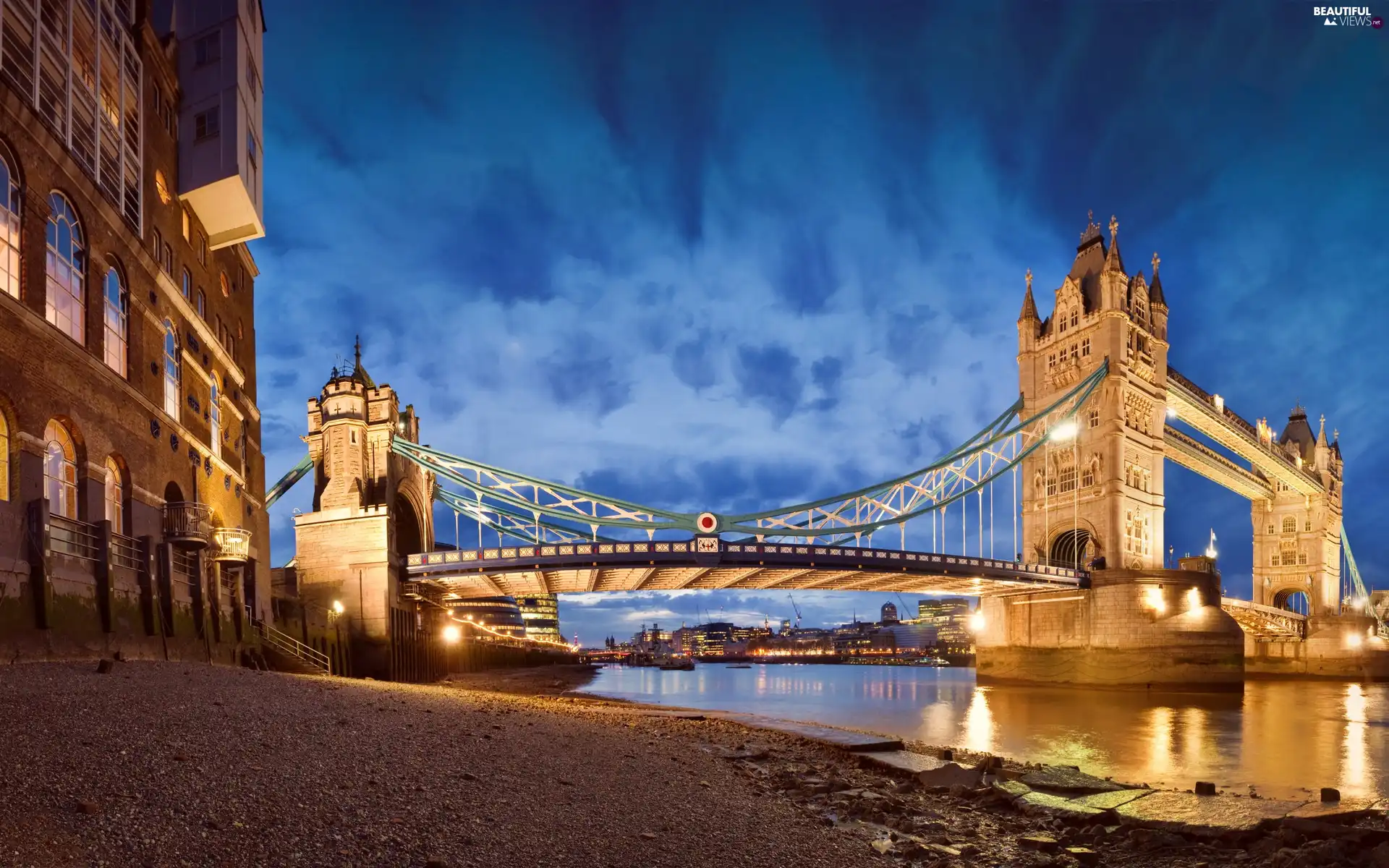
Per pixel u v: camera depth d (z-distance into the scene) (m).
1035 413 115.19
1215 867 12.08
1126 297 109.31
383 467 72.50
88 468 24.94
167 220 34.75
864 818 14.62
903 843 12.72
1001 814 15.68
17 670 17.22
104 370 26.22
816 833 12.71
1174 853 12.75
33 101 23.09
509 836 9.88
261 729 13.43
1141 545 105.00
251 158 38.34
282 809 9.30
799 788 16.88
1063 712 61.56
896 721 51.94
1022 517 114.19
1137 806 15.45
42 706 12.60
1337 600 152.75
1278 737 43.97
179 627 29.34
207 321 39.50
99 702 13.62
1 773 8.96
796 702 72.06
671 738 23.44
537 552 70.25
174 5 37.78
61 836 7.52
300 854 8.13
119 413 27.48
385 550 65.81
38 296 23.02
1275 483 157.75
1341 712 62.81
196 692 16.75
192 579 31.45
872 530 93.75
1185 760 33.69
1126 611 93.06
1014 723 51.44
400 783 11.41
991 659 109.50
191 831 8.20
